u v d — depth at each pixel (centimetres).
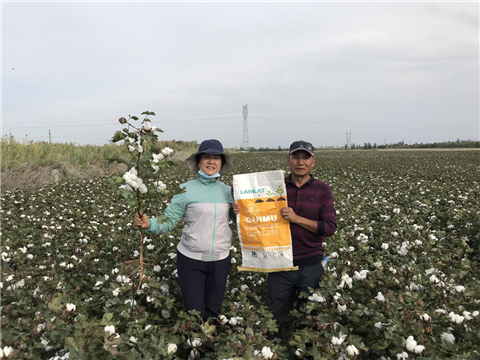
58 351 223
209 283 286
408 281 287
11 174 1237
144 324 256
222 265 284
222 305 296
